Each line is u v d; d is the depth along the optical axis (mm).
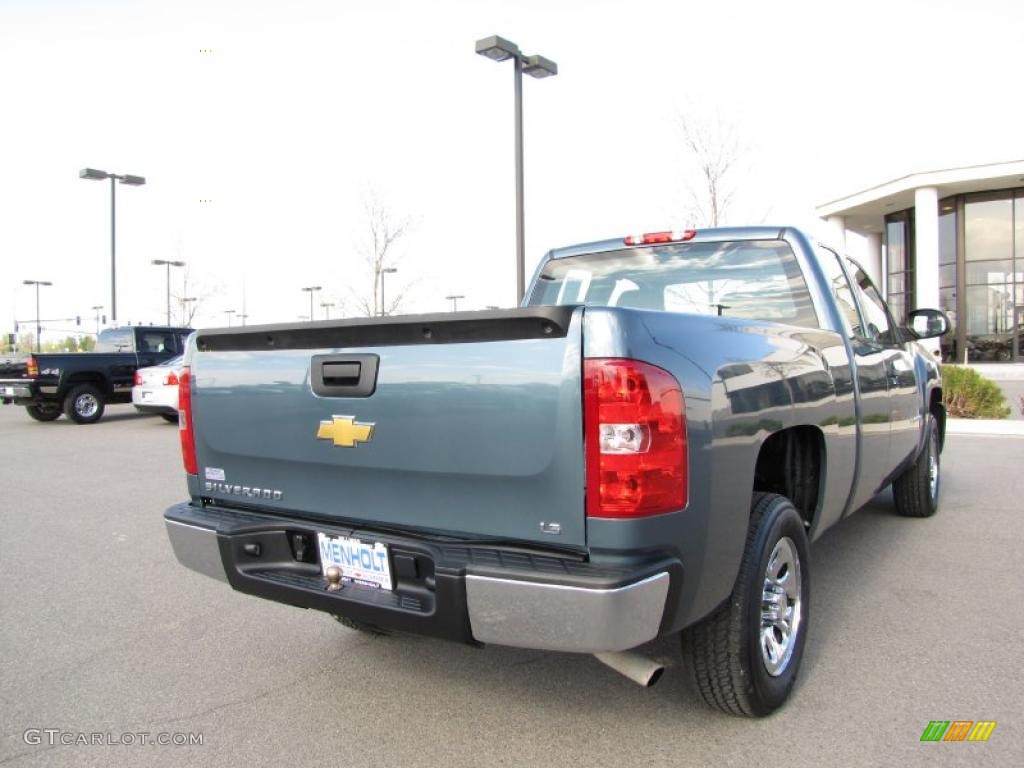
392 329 2645
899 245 28500
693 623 2553
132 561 5297
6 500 7414
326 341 2846
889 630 3783
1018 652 3506
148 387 13797
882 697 3104
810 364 3273
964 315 25969
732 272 4211
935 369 6223
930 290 24453
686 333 2529
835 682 3240
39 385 14547
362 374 2732
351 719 3059
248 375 3078
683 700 3137
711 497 2490
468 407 2500
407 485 2680
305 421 2904
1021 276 25156
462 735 2916
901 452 4941
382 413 2691
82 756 2822
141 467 9391
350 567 2770
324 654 3693
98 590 4680
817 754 2707
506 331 2432
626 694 3205
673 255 4383
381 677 3430
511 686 3311
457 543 2566
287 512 3041
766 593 2998
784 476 3420
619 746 2803
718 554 2555
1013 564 4816
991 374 23781
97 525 6352
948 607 4090
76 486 8133
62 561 5305
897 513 6125
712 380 2529
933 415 6164
